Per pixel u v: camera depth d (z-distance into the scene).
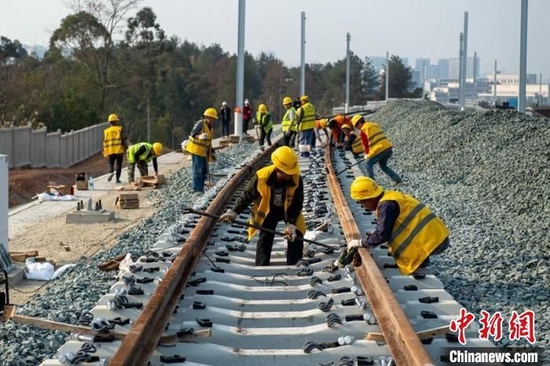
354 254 9.49
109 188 23.05
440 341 7.30
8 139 36.91
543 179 17.22
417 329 7.79
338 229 12.97
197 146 19.70
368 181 9.62
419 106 43.72
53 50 78.31
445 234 9.68
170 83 97.25
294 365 7.05
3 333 8.31
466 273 10.76
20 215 18.08
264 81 151.25
